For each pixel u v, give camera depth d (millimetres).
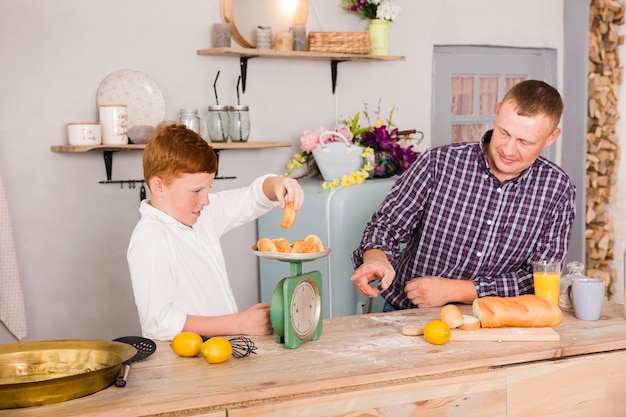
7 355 1646
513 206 2385
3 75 3141
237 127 3461
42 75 3209
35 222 3250
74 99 3273
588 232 4766
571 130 4672
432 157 2410
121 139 3213
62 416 1417
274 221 3646
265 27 3654
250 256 3789
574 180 4703
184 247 2049
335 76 3879
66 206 3305
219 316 1937
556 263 2184
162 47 3453
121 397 1510
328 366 1701
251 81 3691
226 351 1716
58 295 3324
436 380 1693
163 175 1965
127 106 3350
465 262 2457
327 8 3850
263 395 1553
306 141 3576
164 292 1912
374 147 3680
